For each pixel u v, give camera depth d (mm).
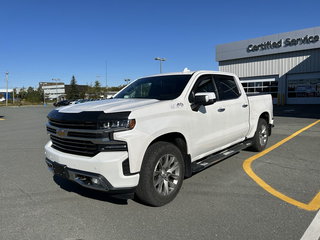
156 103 3650
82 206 3729
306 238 2820
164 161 3641
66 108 3822
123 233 3008
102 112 3254
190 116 4047
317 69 28766
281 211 3434
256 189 4188
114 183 3145
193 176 4832
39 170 5539
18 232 3070
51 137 3932
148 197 3467
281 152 6527
